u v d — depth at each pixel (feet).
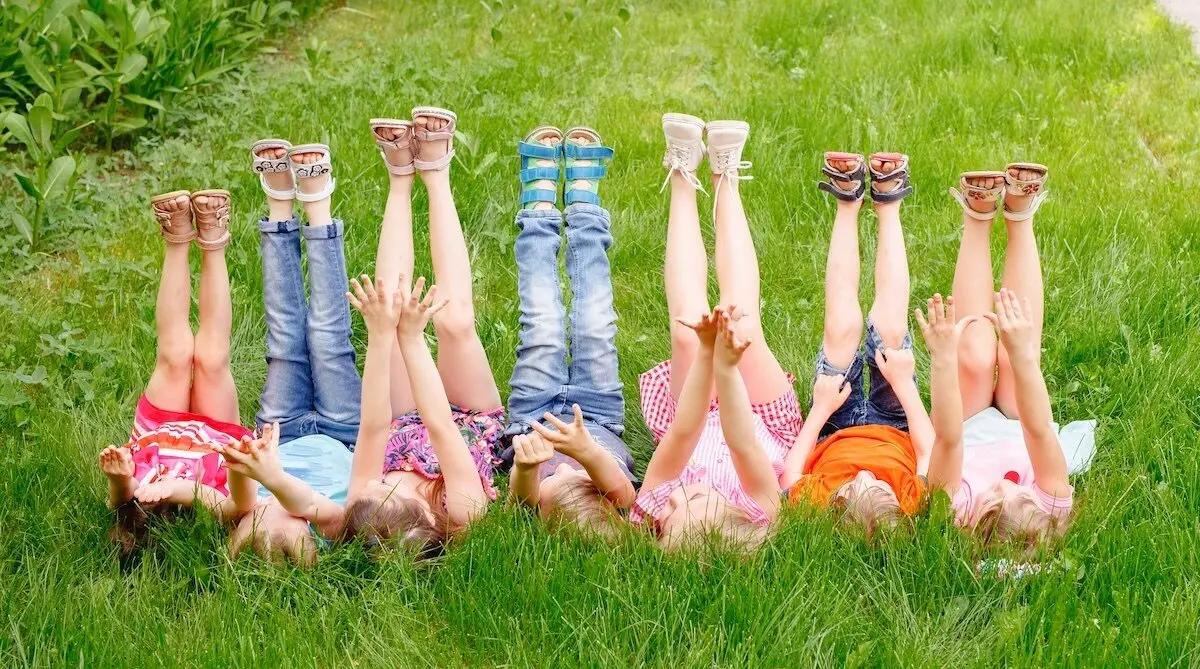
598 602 10.09
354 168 17.34
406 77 20.84
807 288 15.33
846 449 11.84
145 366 13.82
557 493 10.91
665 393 12.75
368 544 10.61
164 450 11.50
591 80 21.25
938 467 10.85
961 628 9.98
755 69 21.75
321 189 12.34
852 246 12.79
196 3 20.61
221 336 11.99
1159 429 12.13
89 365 13.93
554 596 10.18
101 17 19.61
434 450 11.09
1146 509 11.13
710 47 22.71
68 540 11.10
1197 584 10.03
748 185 17.16
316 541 10.73
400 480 11.07
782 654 9.53
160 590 10.40
